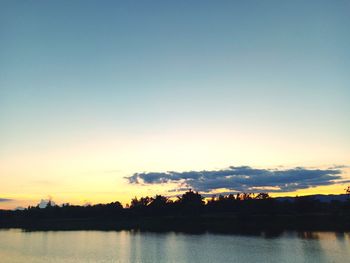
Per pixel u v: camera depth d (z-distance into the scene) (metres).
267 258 80.56
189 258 84.31
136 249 103.25
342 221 165.00
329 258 78.62
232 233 146.25
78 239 140.50
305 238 117.38
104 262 82.31
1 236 162.88
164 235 149.75
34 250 104.94
